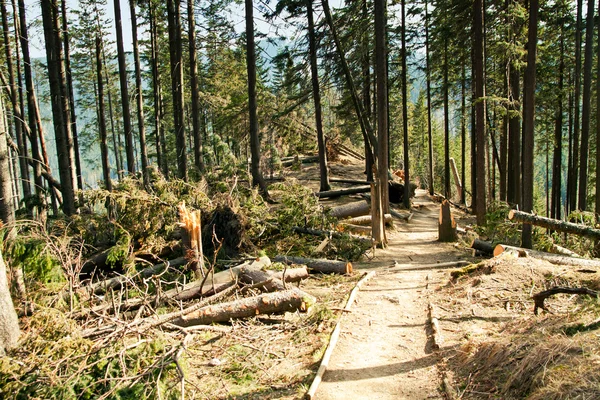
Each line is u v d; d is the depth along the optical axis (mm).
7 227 6723
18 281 6742
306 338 6227
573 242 12719
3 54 22547
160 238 10305
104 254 10086
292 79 21344
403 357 5539
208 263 9789
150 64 32562
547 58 23969
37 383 4551
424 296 7797
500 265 8219
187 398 4809
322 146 21703
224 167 15023
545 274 7684
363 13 19453
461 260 10852
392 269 10047
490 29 17094
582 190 20016
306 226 12781
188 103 32906
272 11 19031
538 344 4562
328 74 20969
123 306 7023
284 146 30875
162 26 25391
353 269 10203
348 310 7152
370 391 4797
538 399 3826
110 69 39156
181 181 11320
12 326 5305
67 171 13977
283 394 4832
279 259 10094
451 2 18609
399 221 20141
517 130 18531
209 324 6586
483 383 4570
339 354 5719
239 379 5211
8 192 8180
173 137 35375
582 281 7148
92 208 11602
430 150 33062
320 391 4852
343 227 14023
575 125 23531
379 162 16609
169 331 6270
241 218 11031
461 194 34094
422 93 50688
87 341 4926
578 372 3863
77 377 4508
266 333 6422
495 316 6480
